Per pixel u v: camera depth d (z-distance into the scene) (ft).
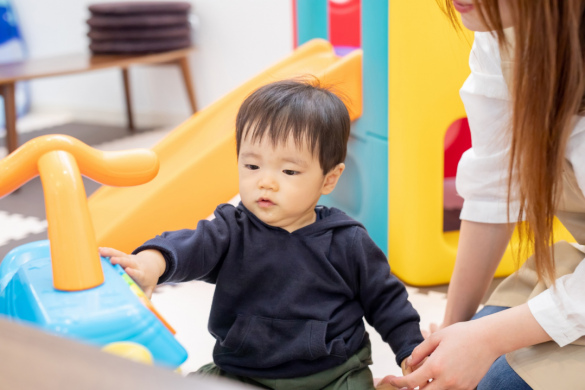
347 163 5.33
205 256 2.61
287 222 2.71
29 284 1.94
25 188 7.25
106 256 2.28
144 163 2.27
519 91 2.02
